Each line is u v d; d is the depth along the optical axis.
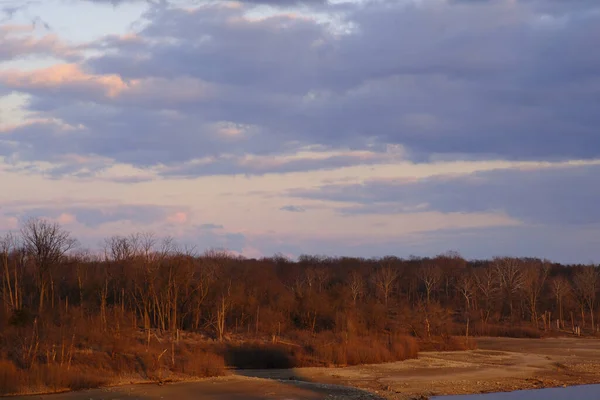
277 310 105.50
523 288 154.38
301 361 79.06
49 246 92.38
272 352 80.31
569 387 64.00
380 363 81.12
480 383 65.12
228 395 52.66
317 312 107.00
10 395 51.84
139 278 98.69
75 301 96.88
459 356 91.06
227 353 79.31
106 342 68.69
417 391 60.09
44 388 53.59
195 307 99.62
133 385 57.34
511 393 59.81
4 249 94.12
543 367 78.94
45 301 89.88
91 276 103.75
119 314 86.00
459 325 138.50
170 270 95.44
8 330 69.62
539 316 150.88
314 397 52.38
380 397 54.12
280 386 56.97
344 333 91.69
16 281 84.56
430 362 82.38
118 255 105.69
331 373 71.38
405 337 93.31
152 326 95.00
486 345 111.44
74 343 67.06
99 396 51.75
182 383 58.56
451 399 56.34
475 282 164.12
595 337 129.12
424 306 137.38
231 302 100.38
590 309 152.62
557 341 119.94
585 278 154.62
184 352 70.38
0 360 56.88
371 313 111.88
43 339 66.75
